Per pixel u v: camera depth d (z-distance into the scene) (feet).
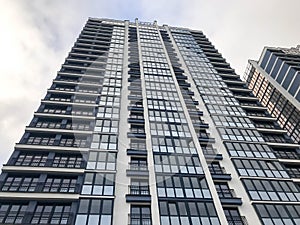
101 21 203.62
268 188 81.46
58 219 66.74
